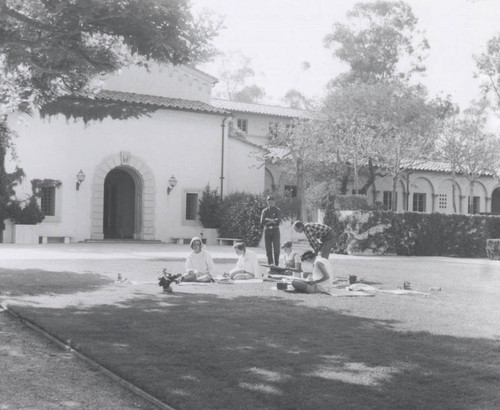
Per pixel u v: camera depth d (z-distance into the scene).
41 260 19.00
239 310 9.93
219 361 6.43
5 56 12.34
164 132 32.66
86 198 30.48
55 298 11.02
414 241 28.17
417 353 6.89
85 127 30.34
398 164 39.03
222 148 34.34
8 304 10.20
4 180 28.25
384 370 6.12
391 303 11.06
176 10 10.41
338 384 5.60
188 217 33.78
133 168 31.80
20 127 28.44
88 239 30.33
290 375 5.90
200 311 9.78
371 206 34.03
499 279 16.75
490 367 6.29
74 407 5.17
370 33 56.22
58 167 29.67
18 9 10.66
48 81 13.77
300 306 10.48
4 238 28.56
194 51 11.03
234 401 5.08
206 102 36.19
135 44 10.80
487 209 50.19
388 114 40.22
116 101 30.98
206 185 33.91
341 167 38.00
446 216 28.89
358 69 56.00
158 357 6.61
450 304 11.13
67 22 10.45
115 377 6.00
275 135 42.75
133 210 34.28
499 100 42.22
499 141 44.81
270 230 17.62
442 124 44.50
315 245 13.75
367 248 27.14
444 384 5.64
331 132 37.25
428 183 47.56
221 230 32.81
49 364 6.62
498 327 8.70
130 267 17.30
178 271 16.52
